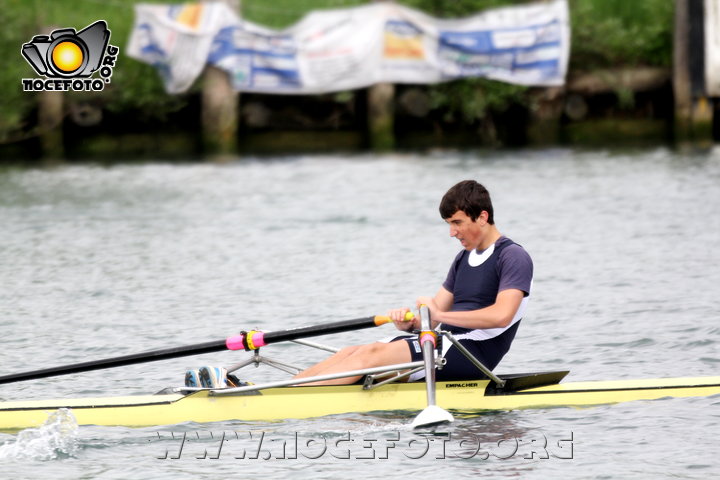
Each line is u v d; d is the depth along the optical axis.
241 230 48.00
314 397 22.78
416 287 35.91
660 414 22.09
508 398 23.05
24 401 22.75
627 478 18.45
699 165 66.62
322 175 67.00
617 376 25.30
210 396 22.67
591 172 65.25
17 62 74.56
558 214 50.09
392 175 66.06
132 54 74.06
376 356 22.80
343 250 42.97
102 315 32.53
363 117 81.31
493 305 22.52
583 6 82.06
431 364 21.69
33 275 38.69
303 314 32.34
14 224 49.81
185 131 80.50
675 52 77.69
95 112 77.50
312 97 80.50
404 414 22.55
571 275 37.12
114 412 22.30
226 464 19.58
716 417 21.77
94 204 55.88
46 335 30.19
